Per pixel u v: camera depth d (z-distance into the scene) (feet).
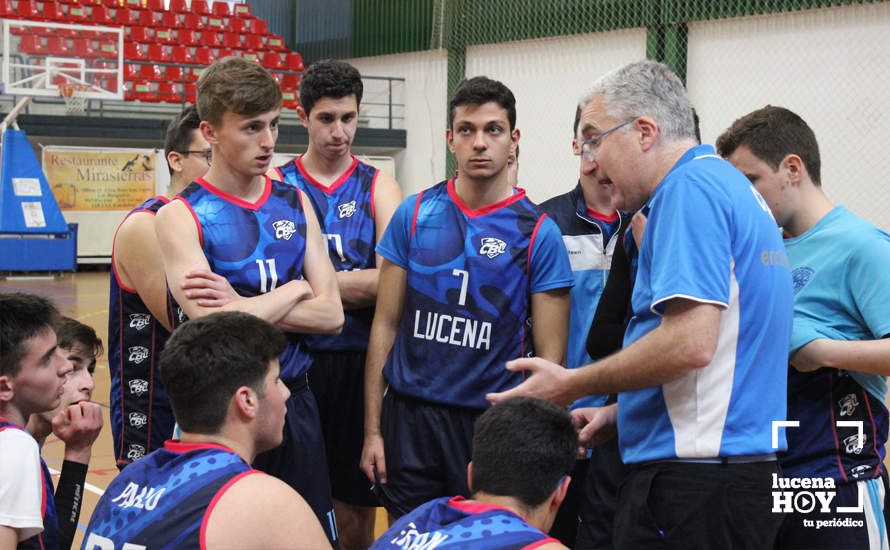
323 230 11.63
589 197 10.71
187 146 10.75
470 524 5.88
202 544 6.02
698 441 6.81
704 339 6.49
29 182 46.14
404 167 54.80
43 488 7.18
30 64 48.47
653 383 6.75
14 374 7.15
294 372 9.16
